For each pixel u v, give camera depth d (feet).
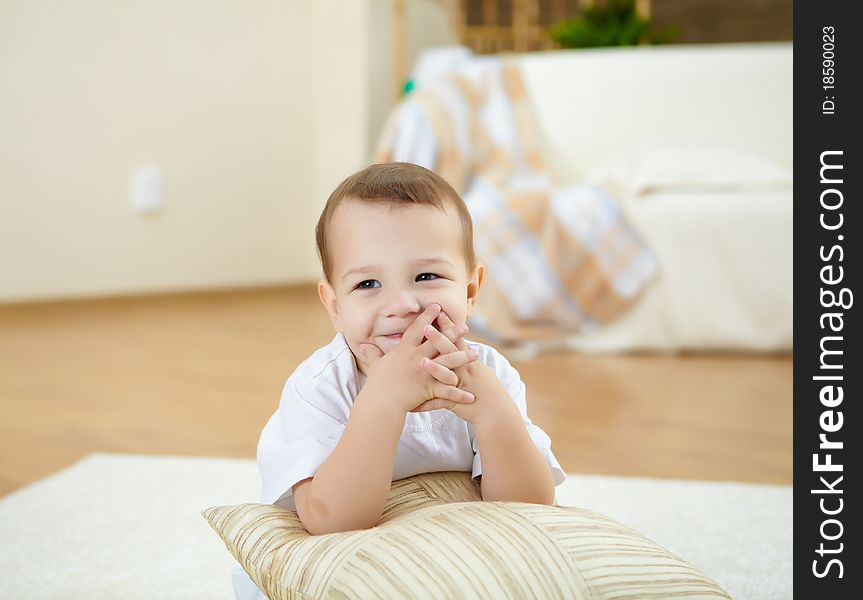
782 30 15.89
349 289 3.00
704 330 9.86
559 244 10.07
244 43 13.76
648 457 5.99
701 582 2.79
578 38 14.65
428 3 15.58
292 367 8.62
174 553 4.33
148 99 12.82
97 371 8.38
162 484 5.33
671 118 12.42
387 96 14.53
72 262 12.30
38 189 11.93
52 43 11.90
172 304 12.37
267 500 3.14
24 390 7.64
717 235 9.84
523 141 11.94
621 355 9.75
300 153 14.52
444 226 3.00
